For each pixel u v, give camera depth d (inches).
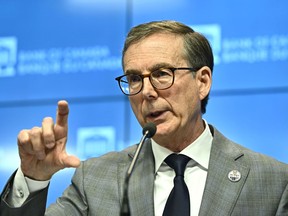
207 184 112.3
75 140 188.4
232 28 188.4
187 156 117.6
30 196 103.6
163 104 115.8
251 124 180.1
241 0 189.8
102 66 194.4
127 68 118.3
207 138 120.7
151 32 119.5
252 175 112.8
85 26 198.8
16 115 194.7
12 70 198.2
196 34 124.6
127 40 120.7
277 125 178.7
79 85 193.8
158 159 118.7
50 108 193.8
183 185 112.9
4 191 104.3
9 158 191.3
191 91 119.3
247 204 109.1
